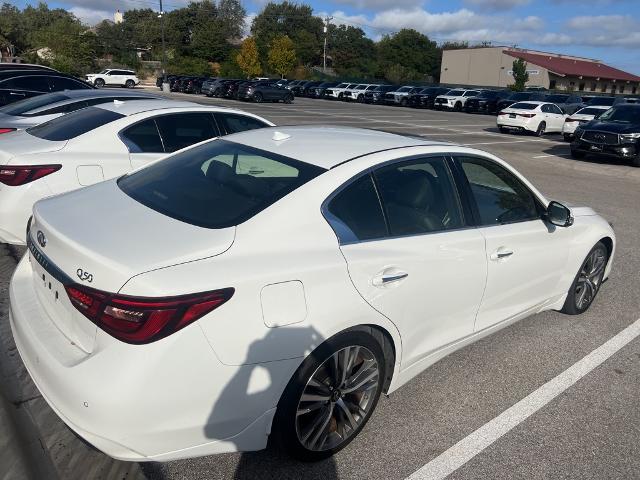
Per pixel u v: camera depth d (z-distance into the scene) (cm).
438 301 307
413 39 8900
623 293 535
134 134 554
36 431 288
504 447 295
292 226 252
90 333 221
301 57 8662
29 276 292
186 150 350
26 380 331
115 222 255
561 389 354
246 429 237
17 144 518
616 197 1027
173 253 227
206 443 229
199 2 9194
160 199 281
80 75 4791
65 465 264
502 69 6631
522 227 368
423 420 314
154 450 218
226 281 221
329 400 266
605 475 278
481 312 348
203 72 6519
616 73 7269
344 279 254
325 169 280
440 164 329
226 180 287
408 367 305
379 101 4288
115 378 207
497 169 365
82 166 507
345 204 273
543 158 1557
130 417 209
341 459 278
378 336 281
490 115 3603
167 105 604
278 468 268
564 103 3148
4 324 393
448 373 368
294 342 238
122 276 213
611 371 381
